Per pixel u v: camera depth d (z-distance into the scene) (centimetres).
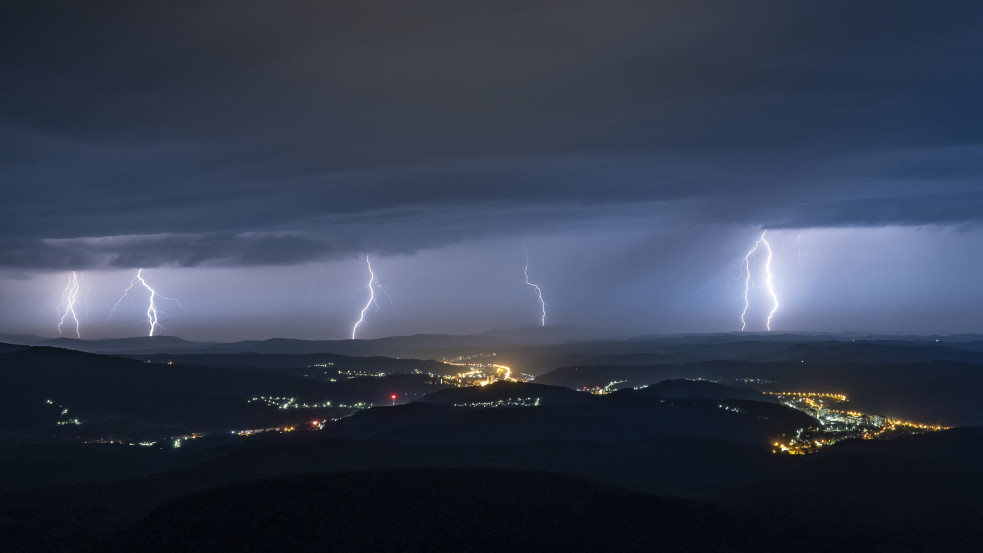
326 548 5006
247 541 5134
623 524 5603
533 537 5272
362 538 5138
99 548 5375
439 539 5166
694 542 5466
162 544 5206
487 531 5297
